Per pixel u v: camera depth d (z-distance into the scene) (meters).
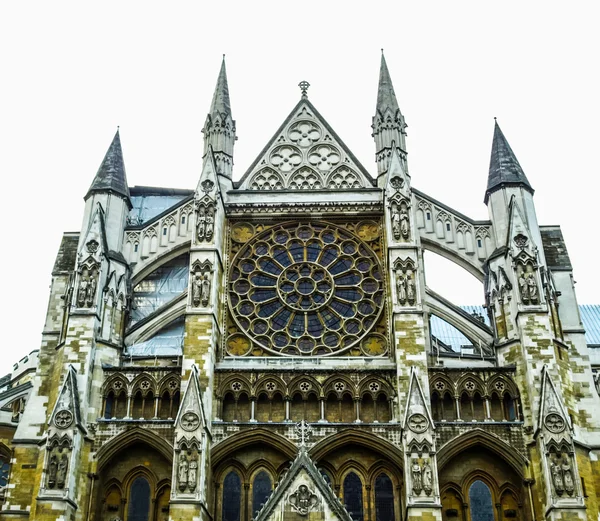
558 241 54.88
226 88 61.00
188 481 44.19
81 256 51.47
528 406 47.41
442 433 46.94
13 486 46.84
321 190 56.75
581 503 42.91
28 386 63.94
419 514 43.06
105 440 47.09
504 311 50.62
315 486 43.50
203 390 47.44
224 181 57.00
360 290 53.59
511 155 56.62
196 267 51.25
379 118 59.06
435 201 56.41
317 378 49.22
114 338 50.94
